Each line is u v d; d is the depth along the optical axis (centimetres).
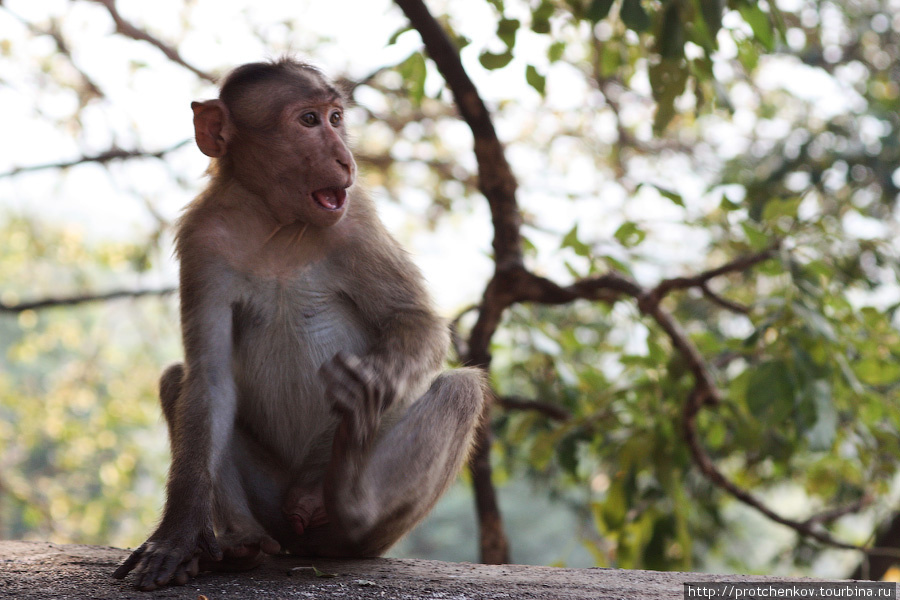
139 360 1517
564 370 654
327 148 375
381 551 372
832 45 1103
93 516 1571
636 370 668
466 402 365
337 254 386
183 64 994
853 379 532
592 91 1080
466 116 642
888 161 926
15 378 2122
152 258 1085
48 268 1462
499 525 697
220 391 354
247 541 328
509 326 688
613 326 859
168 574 304
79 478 1775
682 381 651
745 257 585
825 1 1072
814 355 532
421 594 298
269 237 379
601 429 669
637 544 655
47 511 1385
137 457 1593
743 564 905
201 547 318
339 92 395
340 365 319
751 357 674
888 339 587
